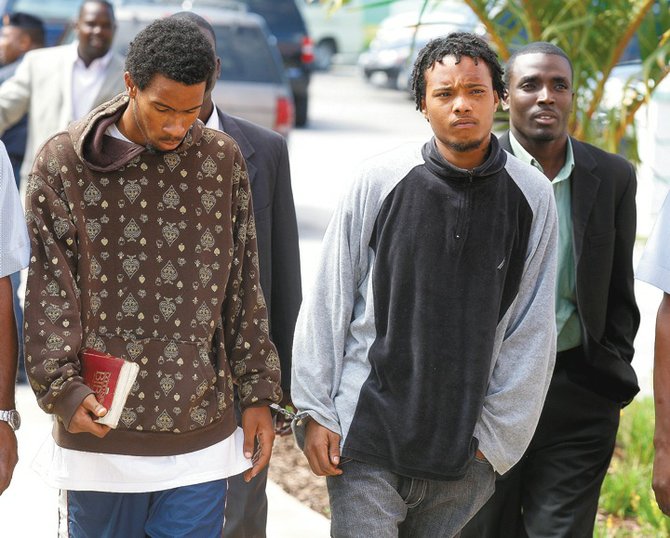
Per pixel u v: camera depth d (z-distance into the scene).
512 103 5.79
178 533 4.64
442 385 4.77
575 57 7.96
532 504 5.80
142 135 4.42
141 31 4.34
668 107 13.50
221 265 4.60
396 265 4.80
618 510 7.69
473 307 4.77
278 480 8.10
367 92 36.22
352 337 4.98
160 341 4.50
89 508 4.65
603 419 5.75
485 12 7.93
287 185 5.86
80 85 9.11
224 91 15.96
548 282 4.90
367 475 4.87
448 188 4.79
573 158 5.70
